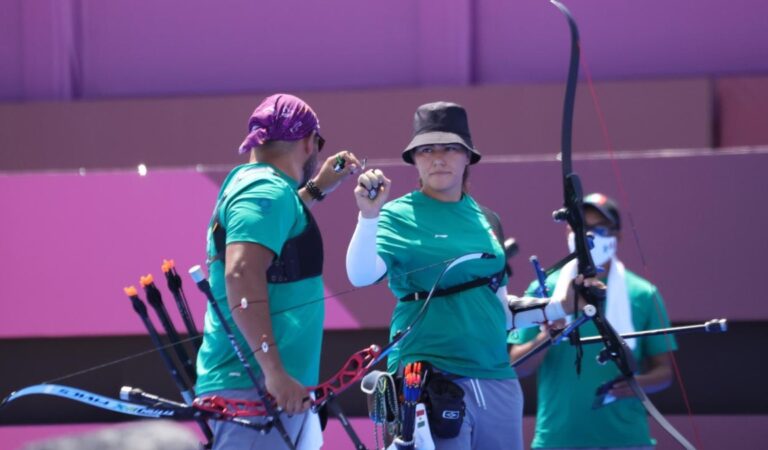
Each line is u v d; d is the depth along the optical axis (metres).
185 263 22.22
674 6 29.34
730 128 28.62
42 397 22.97
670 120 27.98
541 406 19.20
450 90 28.67
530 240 21.80
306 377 13.30
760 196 21.55
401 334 13.84
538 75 29.84
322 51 30.64
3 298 22.52
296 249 13.12
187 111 29.67
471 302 14.88
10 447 22.50
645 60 29.45
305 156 13.89
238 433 12.95
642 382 19.36
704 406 22.05
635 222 21.80
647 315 19.86
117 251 22.34
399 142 28.75
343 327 21.97
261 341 12.35
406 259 14.92
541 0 29.81
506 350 15.28
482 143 28.45
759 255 21.55
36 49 31.19
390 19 30.36
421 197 15.40
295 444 13.26
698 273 21.64
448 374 14.69
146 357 22.67
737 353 21.98
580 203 15.41
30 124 29.98
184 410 12.73
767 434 21.48
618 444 18.83
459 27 29.84
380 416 14.54
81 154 29.84
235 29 30.94
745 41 29.16
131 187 22.39
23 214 22.53
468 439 14.69
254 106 29.50
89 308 22.39
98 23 31.30
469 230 15.18
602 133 28.19
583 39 29.62
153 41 31.19
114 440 5.26
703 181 21.67
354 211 21.97
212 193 22.25
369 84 30.44
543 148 28.23
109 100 29.98
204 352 13.42
